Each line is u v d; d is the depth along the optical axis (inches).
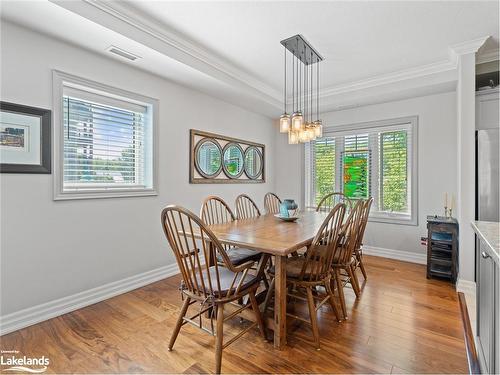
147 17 85.3
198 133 133.0
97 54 93.8
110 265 99.0
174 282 113.1
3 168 73.5
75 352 65.9
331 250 74.8
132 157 110.8
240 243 67.9
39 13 70.6
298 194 185.6
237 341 70.5
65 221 86.8
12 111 74.9
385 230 149.1
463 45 101.3
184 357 64.2
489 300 49.8
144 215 110.6
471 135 102.1
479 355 61.0
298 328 76.5
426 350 66.2
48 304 82.4
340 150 167.2
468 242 101.1
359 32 94.0
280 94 159.5
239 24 89.2
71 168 91.4
